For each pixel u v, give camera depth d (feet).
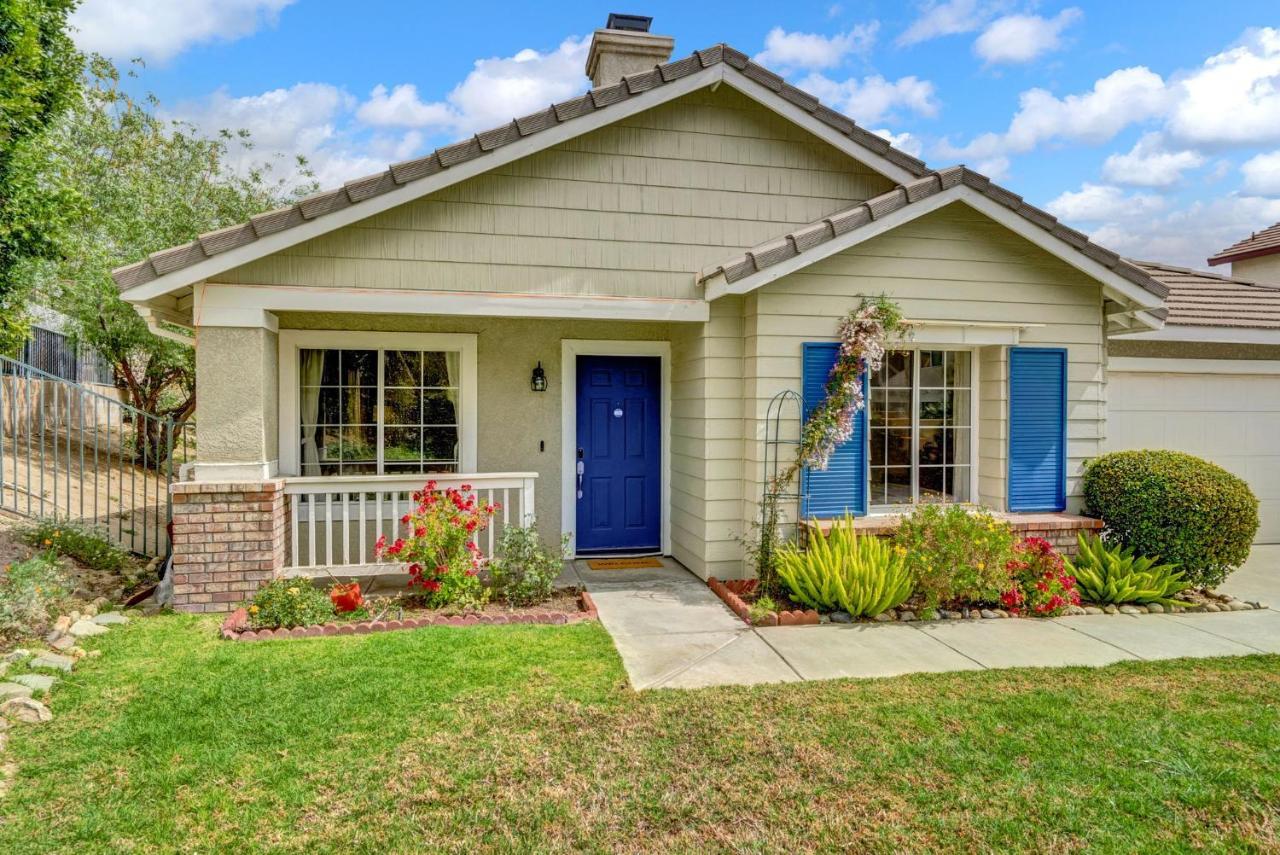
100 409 52.13
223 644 17.89
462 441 27.66
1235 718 14.23
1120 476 24.14
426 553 21.27
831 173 26.05
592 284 24.09
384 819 10.67
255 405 21.61
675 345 28.27
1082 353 25.36
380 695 14.78
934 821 10.76
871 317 22.68
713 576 24.50
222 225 52.42
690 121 24.85
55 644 17.03
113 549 25.25
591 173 24.08
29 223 29.60
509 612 20.84
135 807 10.85
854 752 12.76
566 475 28.48
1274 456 33.68
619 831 10.49
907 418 25.12
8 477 35.24
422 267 22.93
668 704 14.66
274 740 12.91
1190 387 32.83
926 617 21.07
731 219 25.21
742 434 24.58
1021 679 16.29
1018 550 22.38
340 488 22.88
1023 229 23.45
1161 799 11.36
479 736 13.15
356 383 27.04
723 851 10.08
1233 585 25.73
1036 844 10.25
